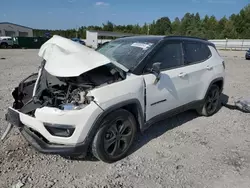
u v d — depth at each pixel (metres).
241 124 4.37
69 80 2.94
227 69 12.37
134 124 3.15
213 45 4.86
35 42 34.97
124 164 3.00
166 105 3.59
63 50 2.83
